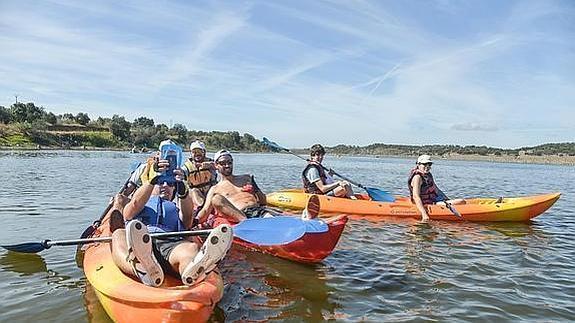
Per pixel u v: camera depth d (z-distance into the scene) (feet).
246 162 133.08
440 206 29.43
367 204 30.04
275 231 18.02
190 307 10.27
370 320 13.17
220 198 19.86
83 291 14.89
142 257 11.18
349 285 16.06
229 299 14.42
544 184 76.02
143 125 284.00
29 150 168.96
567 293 15.99
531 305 14.74
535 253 21.56
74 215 29.01
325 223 17.81
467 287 16.31
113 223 14.43
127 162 101.45
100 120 271.28
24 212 29.81
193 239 14.82
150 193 15.02
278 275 16.92
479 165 203.92
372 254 20.36
